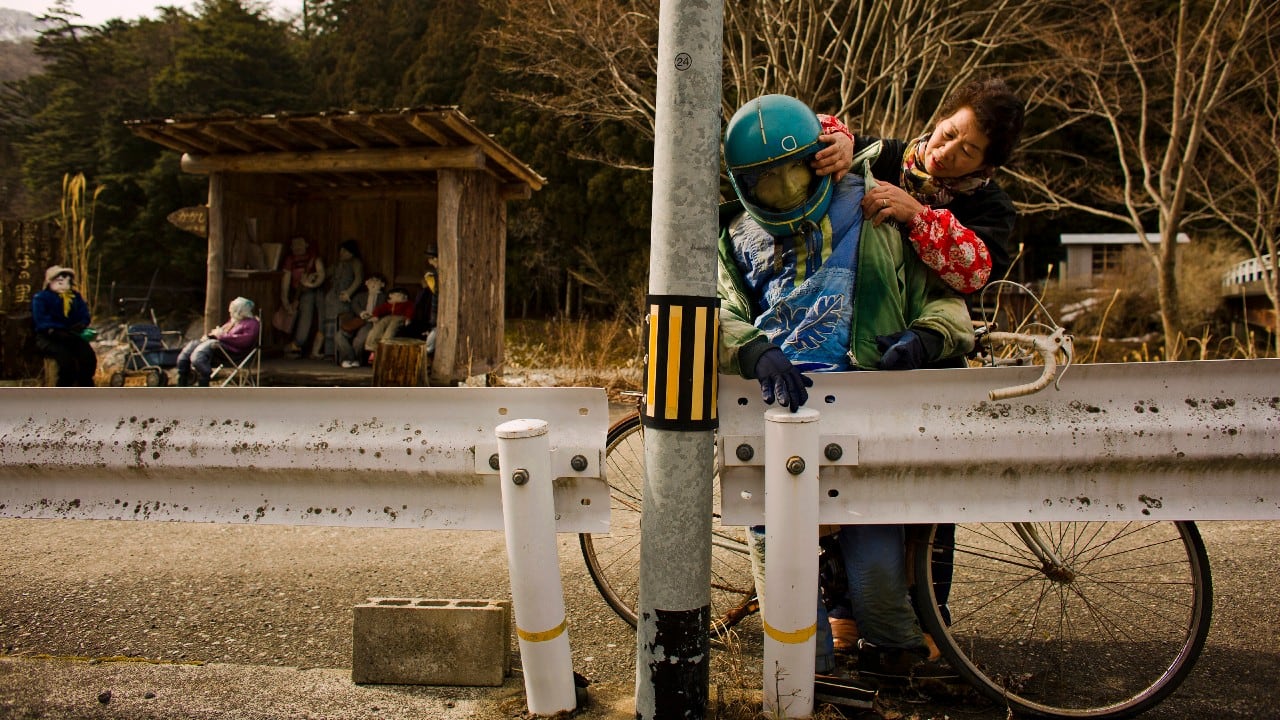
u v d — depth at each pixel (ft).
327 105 100.89
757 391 7.41
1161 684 7.71
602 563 10.98
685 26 6.72
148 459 8.39
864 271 7.57
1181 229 68.18
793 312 7.61
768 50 34.35
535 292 88.89
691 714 7.06
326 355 33.96
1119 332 58.39
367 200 35.63
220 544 13.32
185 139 29.01
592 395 7.75
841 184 7.64
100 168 104.32
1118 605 10.43
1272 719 7.80
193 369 28.25
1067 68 38.65
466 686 8.26
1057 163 65.46
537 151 76.54
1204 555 7.64
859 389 7.43
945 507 7.50
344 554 12.79
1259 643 9.39
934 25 36.14
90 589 11.25
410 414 8.11
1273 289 40.81
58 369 28.37
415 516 8.12
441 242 28.37
